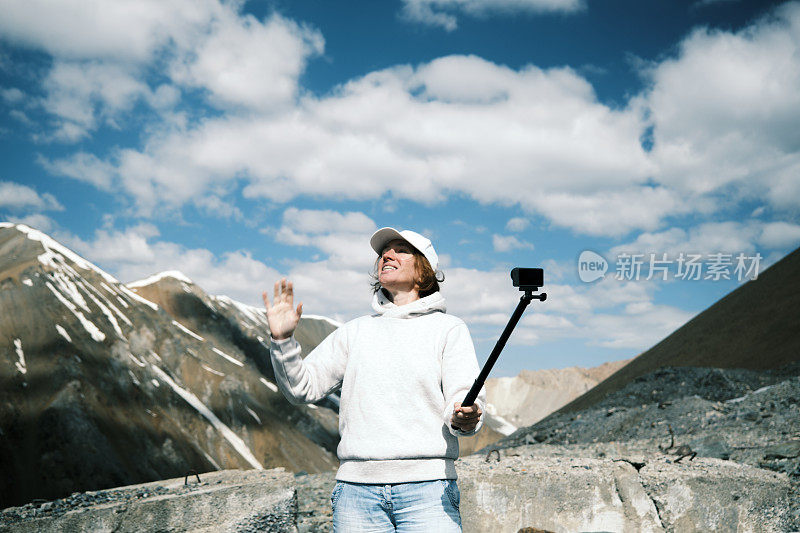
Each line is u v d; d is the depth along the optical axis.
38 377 128.25
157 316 176.50
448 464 2.42
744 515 5.64
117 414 128.62
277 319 2.56
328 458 154.38
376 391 2.47
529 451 9.30
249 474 6.61
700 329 55.69
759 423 9.55
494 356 2.10
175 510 5.41
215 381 160.38
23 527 4.88
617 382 57.78
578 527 5.58
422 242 2.78
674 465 6.12
